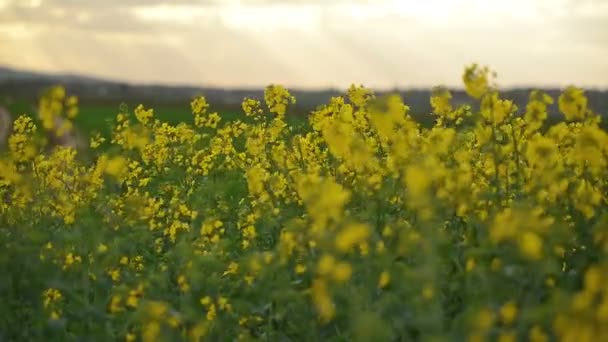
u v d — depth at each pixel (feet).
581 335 12.04
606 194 22.75
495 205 21.54
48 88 23.45
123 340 19.12
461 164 23.27
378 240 19.06
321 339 18.28
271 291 19.35
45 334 19.11
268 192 28.55
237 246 26.68
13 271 20.01
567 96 23.06
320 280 15.35
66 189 30.55
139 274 22.13
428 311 15.48
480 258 17.60
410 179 18.22
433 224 18.80
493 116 22.68
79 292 20.52
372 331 14.42
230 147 38.91
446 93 28.76
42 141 27.22
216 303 19.81
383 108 23.12
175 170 36.68
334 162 26.99
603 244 19.04
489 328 14.53
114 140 38.22
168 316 18.37
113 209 27.86
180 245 21.58
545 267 16.69
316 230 17.58
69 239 21.54
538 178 22.24
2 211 27.30
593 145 21.49
